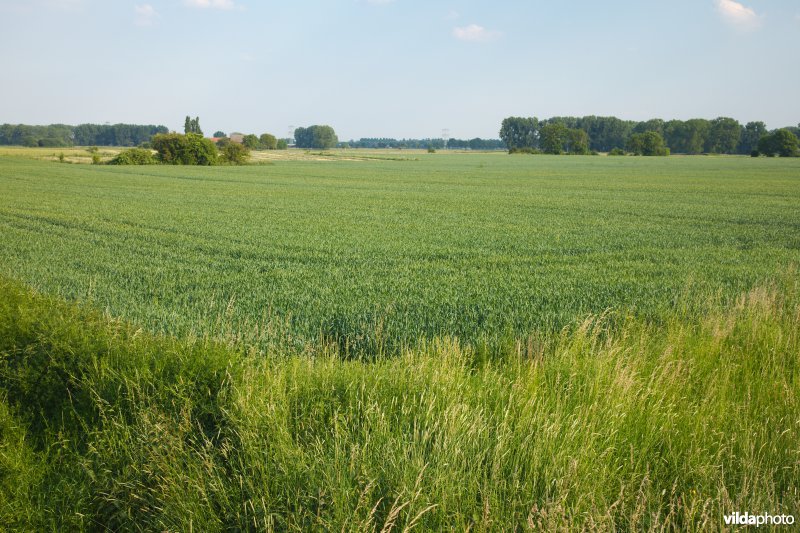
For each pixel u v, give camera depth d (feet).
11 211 98.37
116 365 20.61
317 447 15.07
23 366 21.15
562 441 15.16
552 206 122.72
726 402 18.65
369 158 459.73
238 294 41.57
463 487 13.64
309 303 38.17
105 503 15.31
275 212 106.01
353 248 65.31
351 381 18.94
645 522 13.32
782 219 100.53
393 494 13.34
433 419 16.15
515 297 40.42
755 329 25.66
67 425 18.53
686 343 24.61
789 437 16.05
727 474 15.12
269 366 20.54
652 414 17.33
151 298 40.16
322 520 12.69
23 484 15.52
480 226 88.22
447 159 450.30
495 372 20.90
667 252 65.16
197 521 13.64
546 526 12.50
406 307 37.04
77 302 31.94
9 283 33.99
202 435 16.55
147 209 107.04
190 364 20.07
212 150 307.78
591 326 32.19
